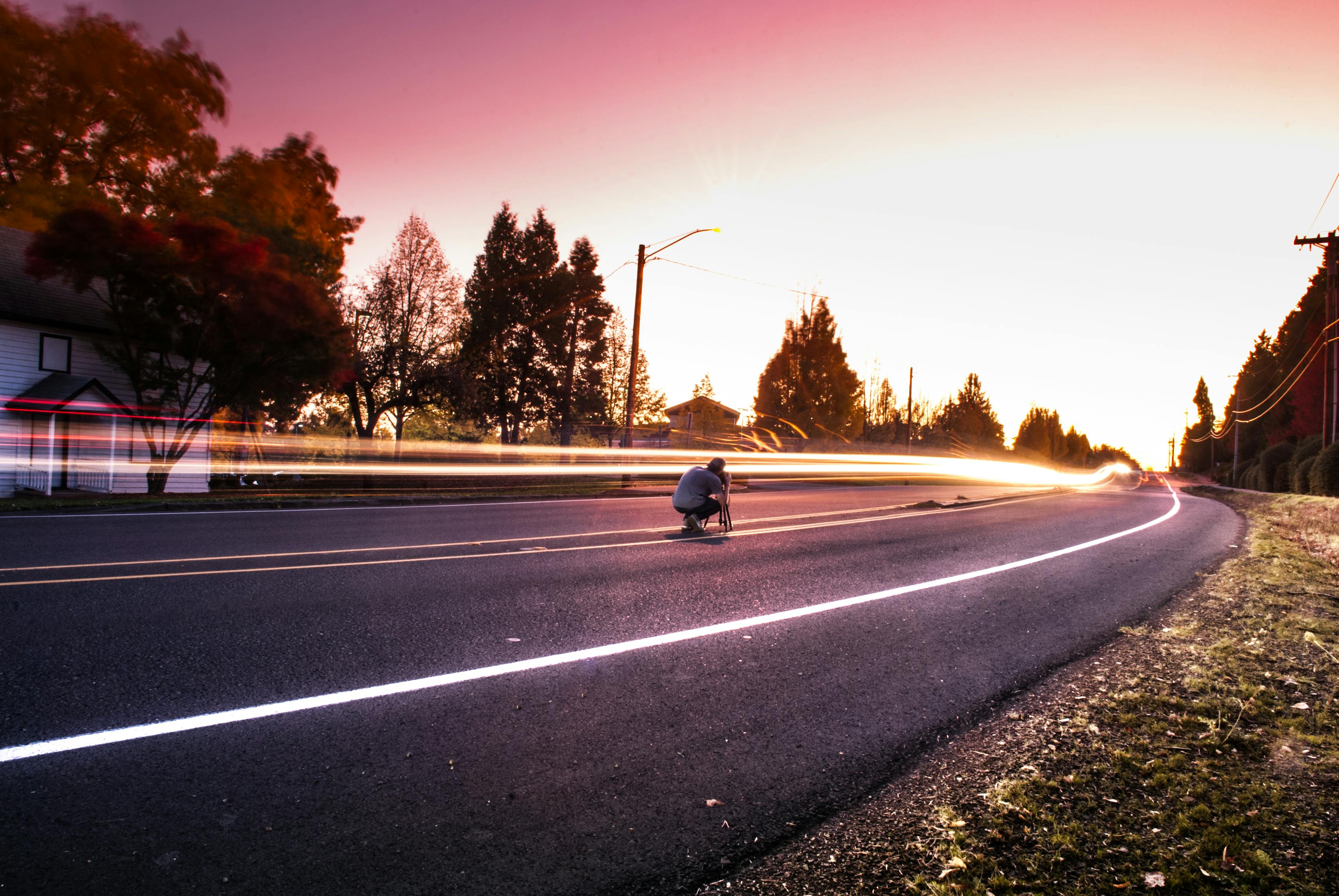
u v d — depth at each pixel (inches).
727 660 173.8
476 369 1280.8
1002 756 121.6
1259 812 99.9
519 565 285.9
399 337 1109.7
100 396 700.0
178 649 164.2
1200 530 561.9
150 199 1027.3
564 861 87.9
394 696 141.3
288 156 1119.6
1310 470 1103.0
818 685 158.4
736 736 128.7
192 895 78.1
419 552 308.7
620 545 351.6
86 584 225.3
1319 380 1833.2
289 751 114.9
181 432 677.3
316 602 212.4
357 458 1061.8
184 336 649.6
